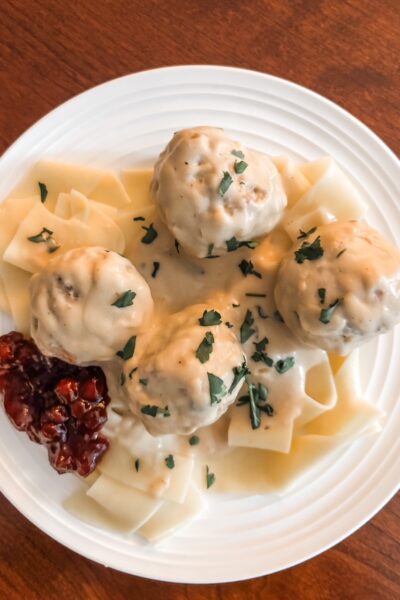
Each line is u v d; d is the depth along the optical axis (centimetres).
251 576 41
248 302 40
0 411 40
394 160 41
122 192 41
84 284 36
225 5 45
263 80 41
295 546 41
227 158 37
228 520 41
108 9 45
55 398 40
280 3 45
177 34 45
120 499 41
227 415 41
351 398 41
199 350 36
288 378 41
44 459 41
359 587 45
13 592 44
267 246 41
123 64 44
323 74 45
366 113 45
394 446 42
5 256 40
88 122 41
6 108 44
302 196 40
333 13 45
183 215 37
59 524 41
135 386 37
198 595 45
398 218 42
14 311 40
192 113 41
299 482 42
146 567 41
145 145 41
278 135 41
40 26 44
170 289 40
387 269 36
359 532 45
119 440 41
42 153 40
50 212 40
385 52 45
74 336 37
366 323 36
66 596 44
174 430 37
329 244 37
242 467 42
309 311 37
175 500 40
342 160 42
